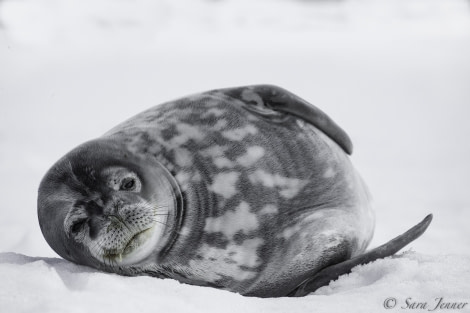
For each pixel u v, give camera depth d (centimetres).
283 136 1161
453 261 990
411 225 1623
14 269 851
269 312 834
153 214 1020
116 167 1050
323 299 879
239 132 1143
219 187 1090
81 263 1048
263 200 1098
